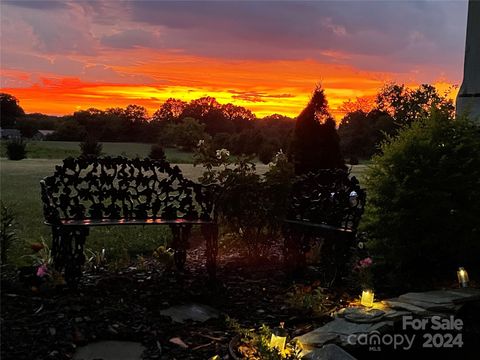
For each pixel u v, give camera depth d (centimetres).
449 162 543
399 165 557
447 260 551
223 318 416
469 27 727
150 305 431
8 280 429
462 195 543
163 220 514
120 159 518
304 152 820
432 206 524
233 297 475
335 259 525
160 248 536
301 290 489
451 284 517
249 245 616
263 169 855
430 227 536
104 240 689
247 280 536
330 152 821
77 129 3722
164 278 517
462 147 555
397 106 3000
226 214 609
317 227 535
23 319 358
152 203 532
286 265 563
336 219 545
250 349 343
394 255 538
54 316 370
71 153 3394
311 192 580
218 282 517
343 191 541
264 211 610
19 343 323
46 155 3303
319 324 406
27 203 1115
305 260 574
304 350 334
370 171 584
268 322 410
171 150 2831
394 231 541
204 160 627
